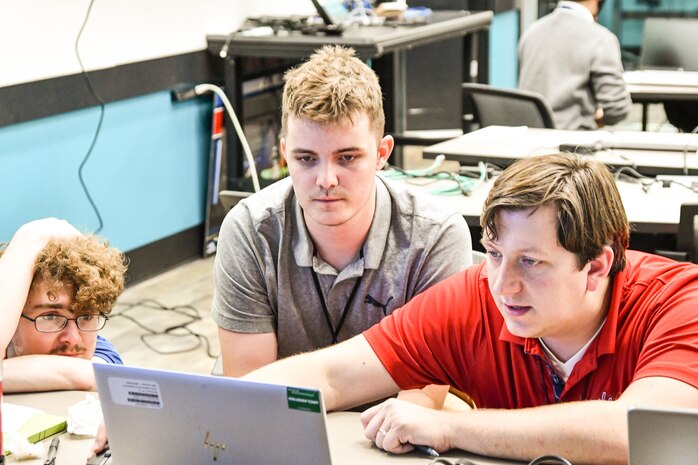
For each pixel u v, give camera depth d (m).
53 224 2.09
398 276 2.05
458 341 1.79
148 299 4.50
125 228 4.67
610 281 1.64
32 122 4.10
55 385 1.94
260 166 5.19
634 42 7.44
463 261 2.06
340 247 2.02
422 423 1.60
